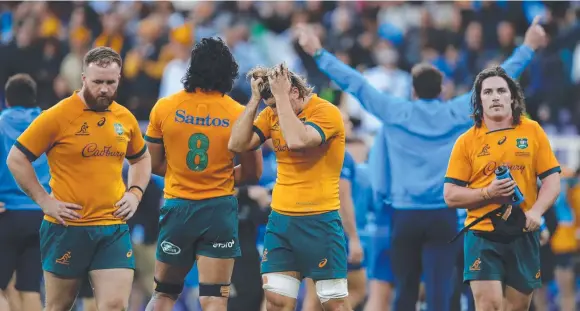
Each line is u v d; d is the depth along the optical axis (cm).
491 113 2652
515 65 3166
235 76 2644
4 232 2989
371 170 3167
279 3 6250
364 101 3112
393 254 3098
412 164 3056
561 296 4044
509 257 2655
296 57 5572
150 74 5469
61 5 6194
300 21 6009
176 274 2659
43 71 5341
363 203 3441
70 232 2486
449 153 3044
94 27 5941
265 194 3262
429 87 3084
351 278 3147
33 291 3052
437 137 3045
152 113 2641
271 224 2588
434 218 3031
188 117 2595
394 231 3086
